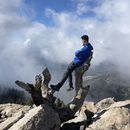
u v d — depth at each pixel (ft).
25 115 40.16
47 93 44.47
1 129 39.99
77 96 45.42
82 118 45.03
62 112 44.70
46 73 44.50
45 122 37.04
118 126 39.09
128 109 41.68
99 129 39.29
